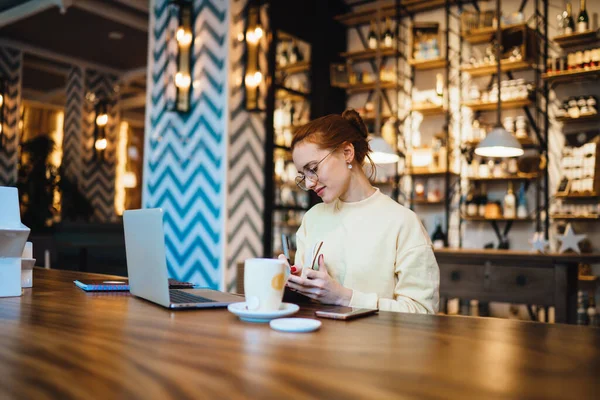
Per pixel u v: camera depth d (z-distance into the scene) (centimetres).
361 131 172
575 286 384
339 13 625
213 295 145
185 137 470
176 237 471
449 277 403
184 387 65
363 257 161
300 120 544
